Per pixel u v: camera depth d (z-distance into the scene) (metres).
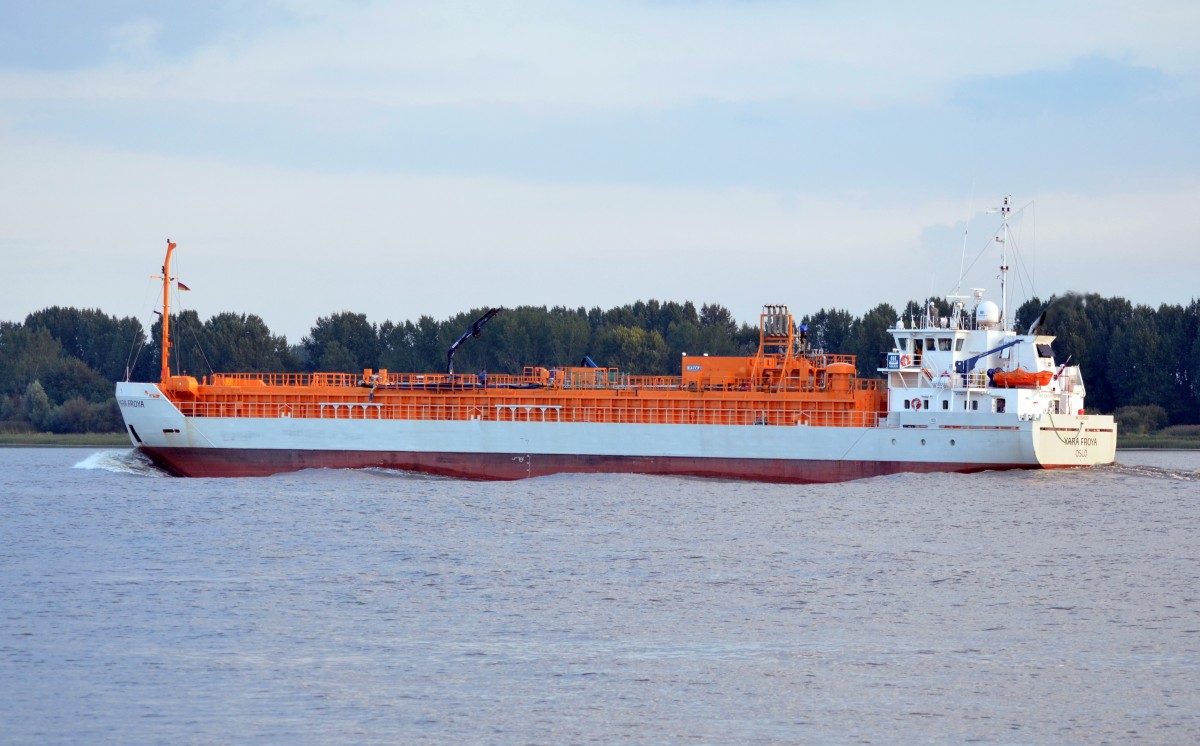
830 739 156.50
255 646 194.62
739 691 173.50
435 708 166.88
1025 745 154.88
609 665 184.75
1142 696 171.62
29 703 169.12
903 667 184.00
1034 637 199.75
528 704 168.25
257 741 155.75
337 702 169.12
